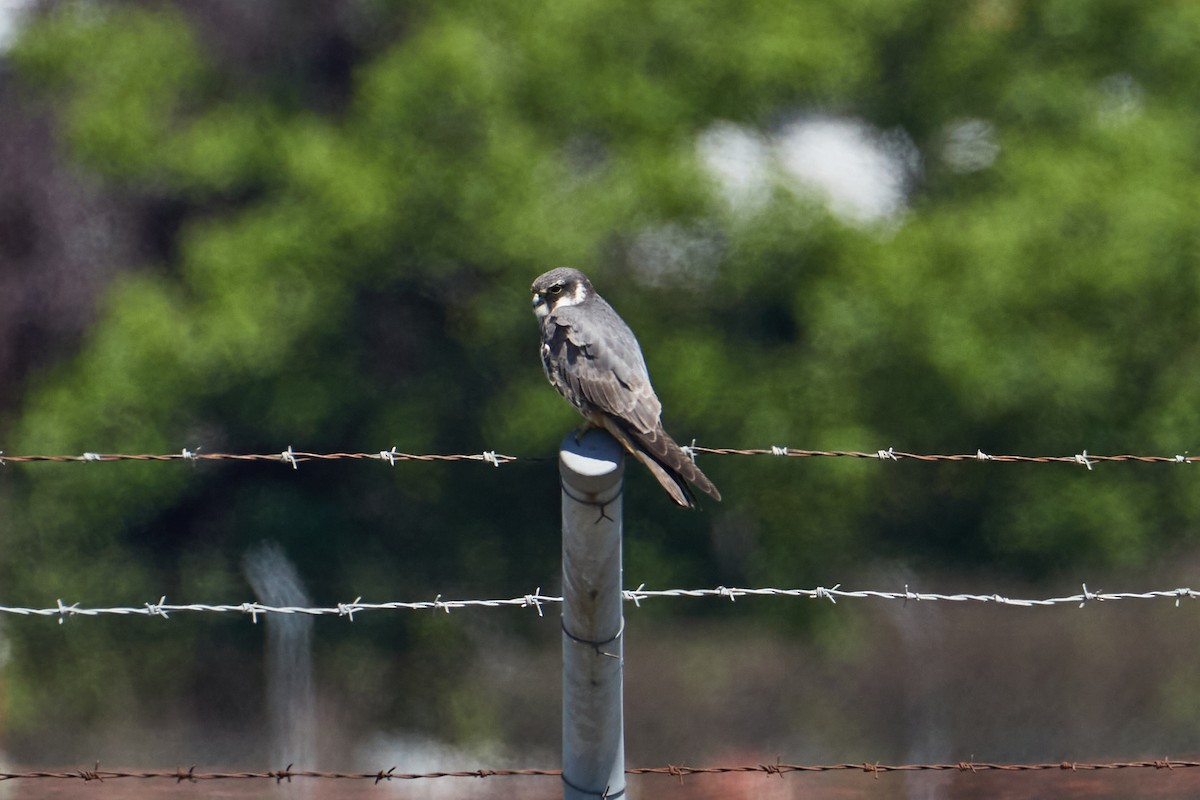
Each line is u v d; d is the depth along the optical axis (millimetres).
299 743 20594
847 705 18625
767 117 20531
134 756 20156
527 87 19891
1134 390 19797
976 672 18172
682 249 19859
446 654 21125
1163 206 19016
